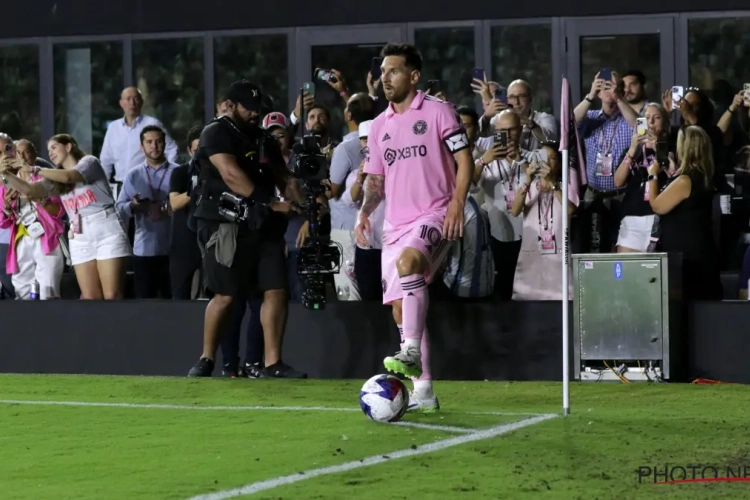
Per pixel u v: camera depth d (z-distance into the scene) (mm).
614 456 14172
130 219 29250
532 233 24516
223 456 14594
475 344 23531
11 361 26281
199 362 23656
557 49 30312
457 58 30969
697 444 14992
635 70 27109
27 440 16219
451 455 14297
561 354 23078
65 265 30406
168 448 15305
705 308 22578
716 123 29516
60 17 33188
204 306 24906
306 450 14828
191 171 23766
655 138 25062
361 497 12094
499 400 19625
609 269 22281
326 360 24328
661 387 21031
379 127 18859
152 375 25219
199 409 18938
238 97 22734
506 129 24734
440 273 23406
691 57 29672
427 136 17781
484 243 23984
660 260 21969
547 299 24406
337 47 31578
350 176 25625
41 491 12742
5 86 33719
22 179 26906
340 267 25547
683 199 23453
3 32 33562
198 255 27078
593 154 26641
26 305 26172
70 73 33344
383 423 16859
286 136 25906
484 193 25141
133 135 30969
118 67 33031
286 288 23234
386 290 18281
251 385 21844
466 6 30734
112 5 32875
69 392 21594
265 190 22969
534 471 13289
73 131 33469
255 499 12094
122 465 14164
